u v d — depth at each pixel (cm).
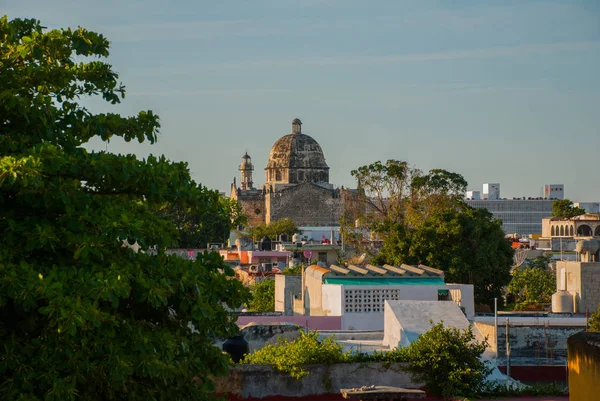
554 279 16462
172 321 3609
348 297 9531
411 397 5450
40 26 3809
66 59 3731
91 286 3039
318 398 5956
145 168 3431
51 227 3198
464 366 6112
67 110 3794
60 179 3225
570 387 2992
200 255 3738
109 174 3356
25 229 3212
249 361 6147
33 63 3631
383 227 17025
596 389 2750
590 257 10269
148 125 3872
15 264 3117
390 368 6066
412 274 9994
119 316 3253
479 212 16550
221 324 3656
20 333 3188
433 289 9625
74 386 3039
